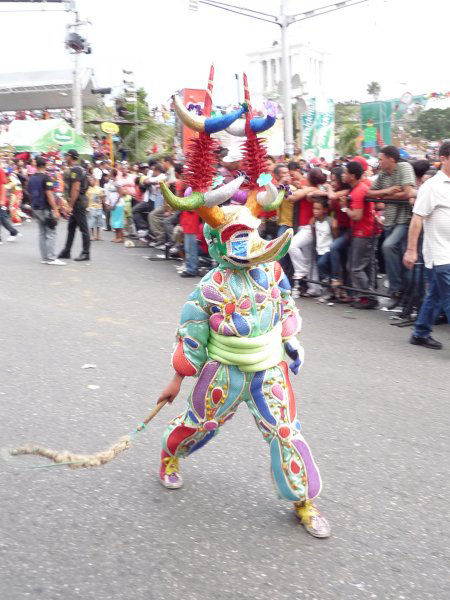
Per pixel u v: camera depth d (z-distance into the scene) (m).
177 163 11.12
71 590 2.63
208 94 2.91
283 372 3.07
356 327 7.14
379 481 3.64
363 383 5.29
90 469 3.68
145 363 5.65
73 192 11.27
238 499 3.40
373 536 3.09
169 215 12.13
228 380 3.02
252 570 2.79
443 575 2.80
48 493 3.40
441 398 4.98
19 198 18.75
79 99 25.58
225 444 4.05
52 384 5.06
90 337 6.48
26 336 6.46
